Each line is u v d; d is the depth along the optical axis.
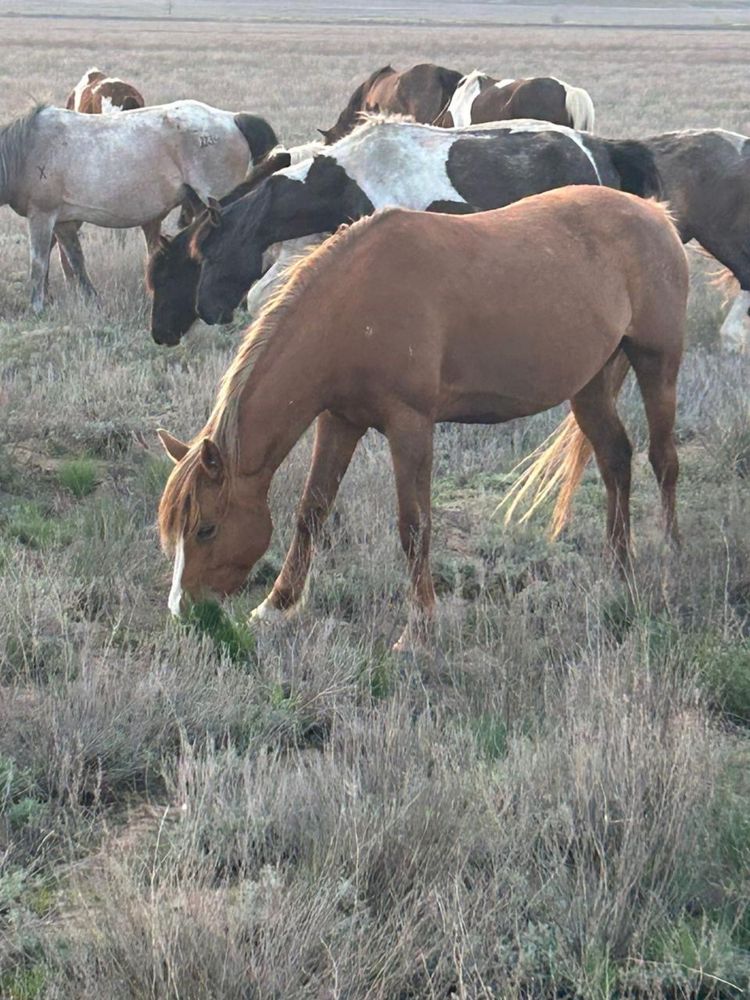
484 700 5.41
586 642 6.04
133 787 4.89
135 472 8.54
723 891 4.09
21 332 12.21
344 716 5.12
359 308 5.87
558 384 6.56
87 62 55.09
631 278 6.89
